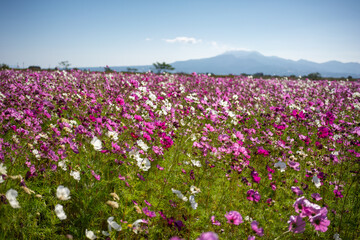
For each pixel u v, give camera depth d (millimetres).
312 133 7477
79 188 3398
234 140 6242
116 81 12539
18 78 10156
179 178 4324
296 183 4801
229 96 10711
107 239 2619
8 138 4246
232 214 2736
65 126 4285
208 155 4707
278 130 6730
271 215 3586
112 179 3688
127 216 3018
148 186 3752
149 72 17766
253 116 9500
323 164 5613
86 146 4305
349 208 4152
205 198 3918
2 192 2717
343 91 14703
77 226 2920
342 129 6684
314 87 17859
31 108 5504
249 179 4676
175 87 10023
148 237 2805
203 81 15172
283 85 17859
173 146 5410
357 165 5730
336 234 3320
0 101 5531
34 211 2842
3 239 2408
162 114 6168
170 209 3371
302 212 2465
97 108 5680
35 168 3367
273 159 5438
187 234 3021
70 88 8695
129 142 4672
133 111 6012
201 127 6484
